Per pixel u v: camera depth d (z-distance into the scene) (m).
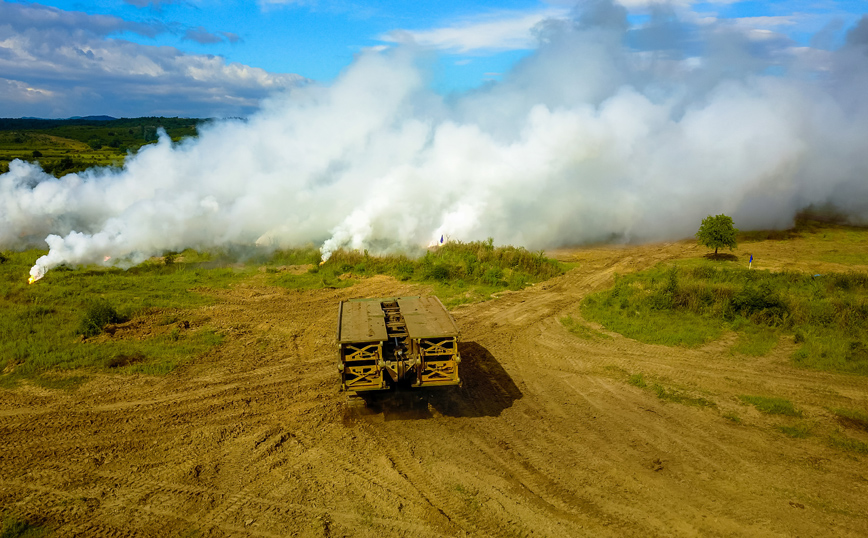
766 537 7.48
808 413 11.29
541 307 20.22
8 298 20.36
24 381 13.10
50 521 7.93
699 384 12.95
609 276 25.81
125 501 8.42
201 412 11.55
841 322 15.95
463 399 12.23
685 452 9.80
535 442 10.22
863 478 8.90
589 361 14.65
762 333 16.03
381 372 10.47
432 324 11.14
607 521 7.86
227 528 7.77
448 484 8.80
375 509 8.16
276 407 11.81
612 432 10.60
